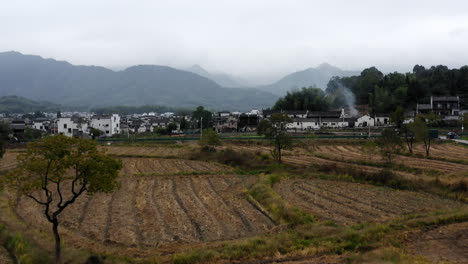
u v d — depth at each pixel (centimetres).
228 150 5688
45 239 1978
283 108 14288
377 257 1744
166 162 5359
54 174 1733
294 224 2356
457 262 1744
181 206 2789
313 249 1902
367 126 11025
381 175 3728
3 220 2330
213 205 2819
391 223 2280
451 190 3216
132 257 1806
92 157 1755
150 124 13562
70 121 10138
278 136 5038
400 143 4741
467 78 13725
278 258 1827
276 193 3177
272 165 4706
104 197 3052
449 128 9306
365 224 2289
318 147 6812
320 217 2505
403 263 1655
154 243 2016
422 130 5325
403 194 3225
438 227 2255
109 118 11069
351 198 3078
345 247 1959
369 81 15362
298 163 4912
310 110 13912
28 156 1712
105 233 2166
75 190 3291
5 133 7800
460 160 4797
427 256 1822
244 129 11550
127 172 4459
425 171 4144
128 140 8144
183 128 12031
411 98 13462
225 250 1878
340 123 11125
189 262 1753
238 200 3003
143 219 2442
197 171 4531
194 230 2239
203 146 6247
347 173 4038
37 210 2625
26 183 1673
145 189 3400
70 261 1709
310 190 3381
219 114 14600
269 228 2309
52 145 1691
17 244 1886
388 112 12825
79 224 2330
